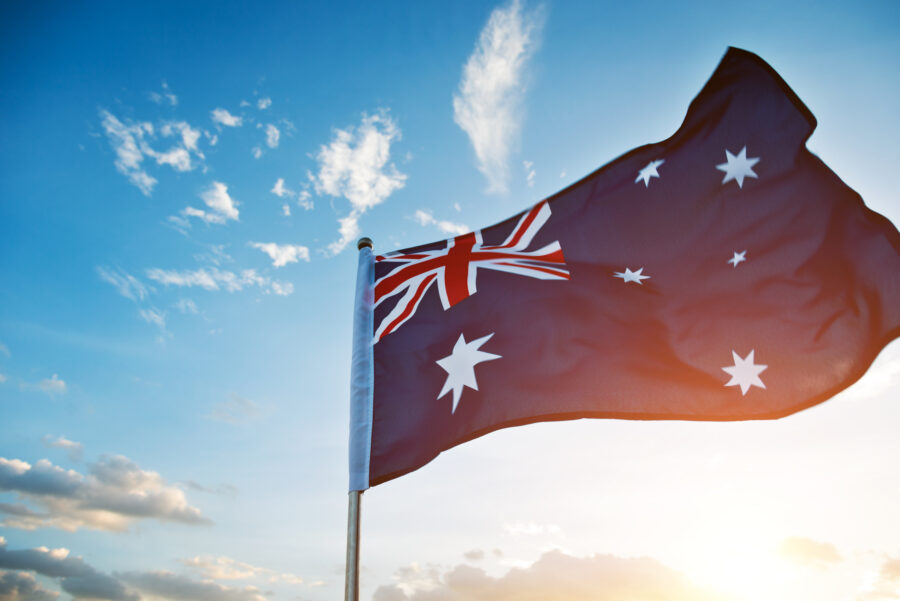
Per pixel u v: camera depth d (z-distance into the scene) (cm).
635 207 758
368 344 750
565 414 640
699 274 691
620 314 694
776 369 620
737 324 652
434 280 788
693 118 766
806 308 636
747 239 689
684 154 759
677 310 678
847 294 623
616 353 669
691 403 628
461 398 673
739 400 618
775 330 637
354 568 578
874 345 593
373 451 656
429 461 643
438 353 716
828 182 677
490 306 741
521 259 775
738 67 759
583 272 736
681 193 741
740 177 721
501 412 654
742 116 741
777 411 606
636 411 633
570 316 705
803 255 658
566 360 675
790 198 688
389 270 820
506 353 695
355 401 698
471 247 816
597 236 757
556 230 784
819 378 605
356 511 622
